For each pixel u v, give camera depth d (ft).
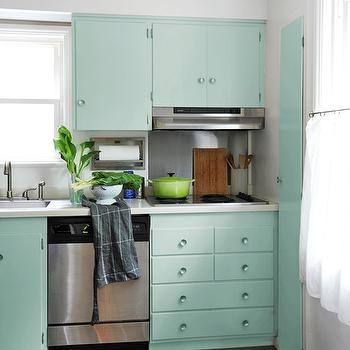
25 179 11.19
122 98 10.39
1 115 11.24
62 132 10.13
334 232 7.00
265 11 10.64
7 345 9.06
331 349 7.80
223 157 11.78
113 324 9.36
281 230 9.62
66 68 11.25
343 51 7.48
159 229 9.46
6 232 8.99
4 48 11.18
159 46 10.44
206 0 10.46
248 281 9.84
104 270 9.02
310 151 7.84
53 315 9.17
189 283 9.61
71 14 10.20
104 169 11.32
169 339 9.58
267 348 10.03
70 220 9.16
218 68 10.64
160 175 11.59
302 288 8.70
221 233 9.68
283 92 9.48
